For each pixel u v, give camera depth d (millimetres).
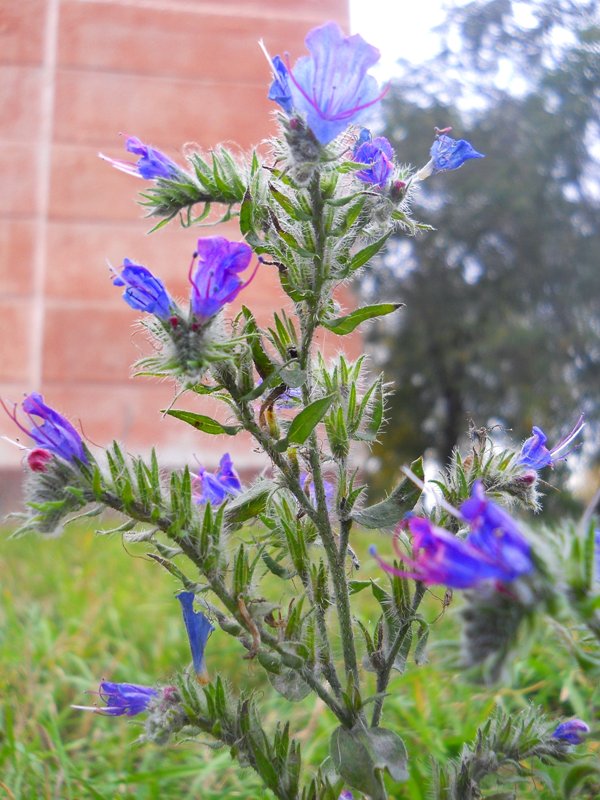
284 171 129
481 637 90
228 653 278
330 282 131
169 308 125
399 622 138
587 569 93
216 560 124
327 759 137
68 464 123
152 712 129
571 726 131
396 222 142
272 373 129
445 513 140
